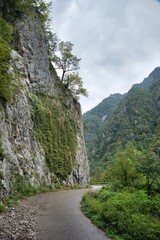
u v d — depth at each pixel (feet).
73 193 115.34
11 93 110.73
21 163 103.60
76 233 41.60
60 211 61.16
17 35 160.76
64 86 214.07
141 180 108.68
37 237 37.81
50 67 205.16
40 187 119.44
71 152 185.06
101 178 326.65
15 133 109.29
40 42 184.34
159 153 102.94
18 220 47.50
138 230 40.81
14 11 161.07
